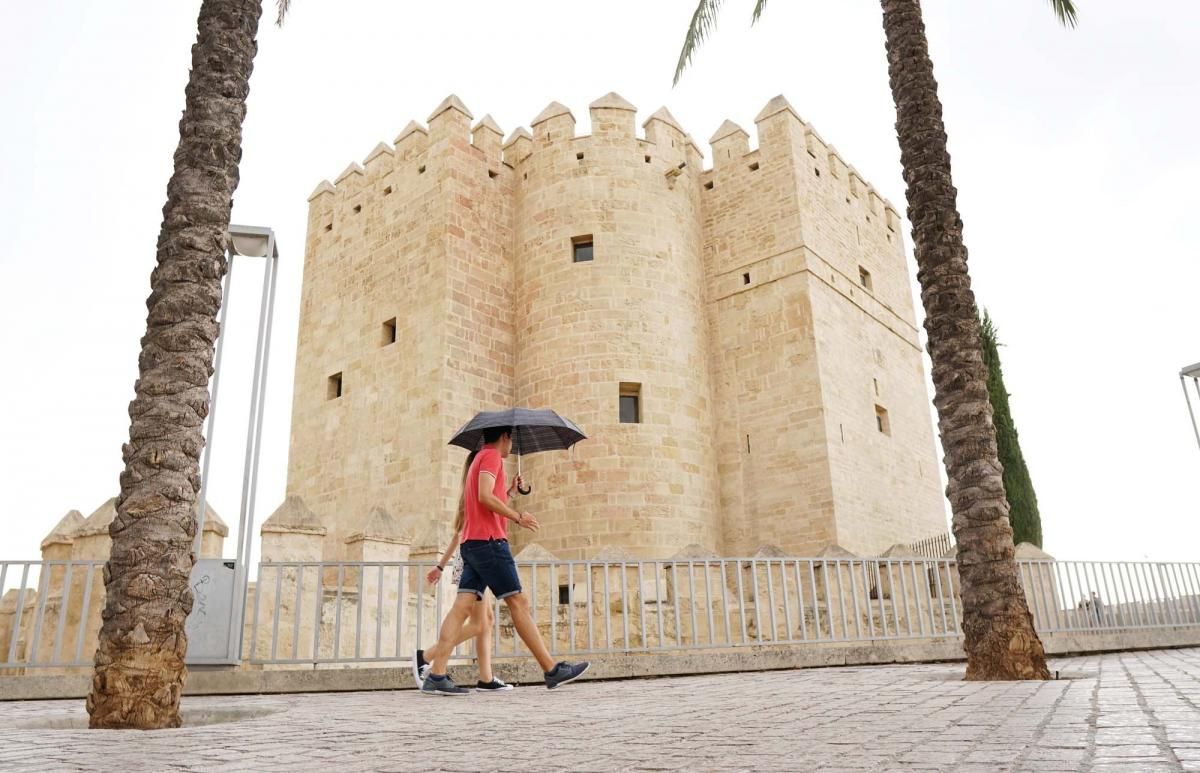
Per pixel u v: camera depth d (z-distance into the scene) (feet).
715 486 78.23
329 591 40.65
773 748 11.67
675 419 75.51
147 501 19.86
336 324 90.84
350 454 83.05
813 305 77.51
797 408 75.77
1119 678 23.54
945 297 29.07
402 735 14.61
